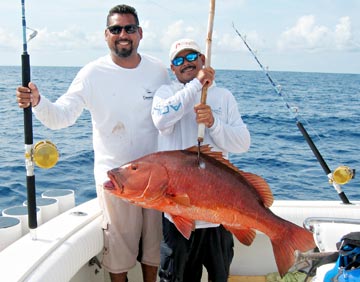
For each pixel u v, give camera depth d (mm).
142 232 3570
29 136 2920
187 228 2562
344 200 3879
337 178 3738
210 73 2797
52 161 2916
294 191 8078
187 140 3031
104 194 3408
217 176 2559
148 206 2527
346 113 19469
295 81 50719
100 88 3357
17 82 38625
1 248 3207
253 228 2629
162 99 3000
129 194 2477
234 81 41750
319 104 23781
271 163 10172
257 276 3883
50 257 2824
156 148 3475
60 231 3162
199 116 2734
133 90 3389
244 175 2631
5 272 2586
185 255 3008
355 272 2541
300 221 3697
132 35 3318
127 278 3756
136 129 3412
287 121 16641
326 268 2875
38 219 3512
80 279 3457
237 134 2953
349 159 10703
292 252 2590
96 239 3354
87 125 14547
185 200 2506
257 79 45531
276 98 25734
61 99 3314
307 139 3928
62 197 3957
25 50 2898
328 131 14828
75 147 11031
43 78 43375
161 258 3113
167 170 2492
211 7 2766
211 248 3002
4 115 17031
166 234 3049
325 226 3230
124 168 2488
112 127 3398
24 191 7520
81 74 3381
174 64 3057
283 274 2596
